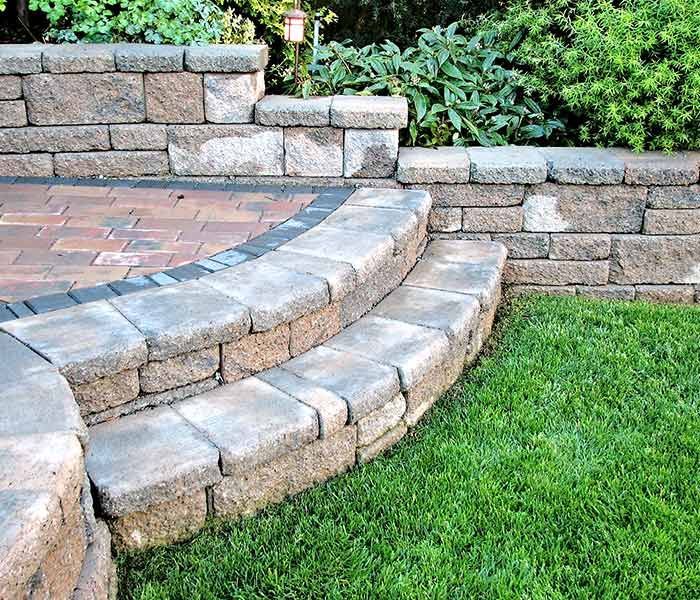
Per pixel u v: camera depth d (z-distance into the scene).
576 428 2.82
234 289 2.70
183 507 2.21
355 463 2.62
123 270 2.96
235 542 2.22
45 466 1.67
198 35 4.30
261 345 2.63
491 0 6.05
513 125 4.39
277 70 4.82
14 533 1.48
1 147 3.93
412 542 2.26
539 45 4.26
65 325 2.41
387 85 4.35
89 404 2.28
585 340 3.47
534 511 2.38
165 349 2.38
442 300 3.25
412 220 3.46
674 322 3.66
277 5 5.01
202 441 2.24
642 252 3.96
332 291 2.81
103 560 1.95
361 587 2.08
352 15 7.01
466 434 2.79
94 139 3.95
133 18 4.17
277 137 3.94
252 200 3.76
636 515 2.35
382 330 2.98
